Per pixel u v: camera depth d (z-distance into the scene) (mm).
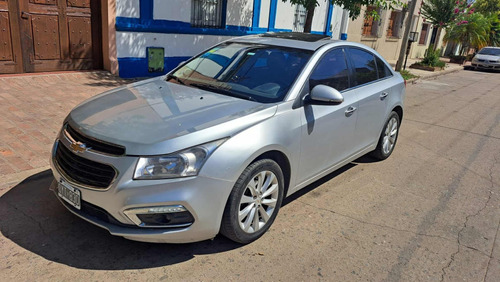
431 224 3922
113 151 2773
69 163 2973
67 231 3254
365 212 4047
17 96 6223
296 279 2914
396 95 5285
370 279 3002
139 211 2688
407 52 15766
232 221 3016
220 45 4484
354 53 4578
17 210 3482
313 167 3871
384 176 5066
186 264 2971
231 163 2873
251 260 3084
